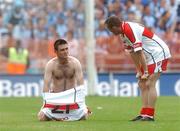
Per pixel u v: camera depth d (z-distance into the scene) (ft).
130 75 237.04
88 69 222.28
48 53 250.57
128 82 237.04
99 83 238.68
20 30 270.05
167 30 258.57
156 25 260.21
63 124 98.17
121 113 131.13
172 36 255.50
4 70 251.80
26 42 257.14
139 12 264.11
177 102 171.73
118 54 248.32
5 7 277.23
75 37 263.90
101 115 124.98
